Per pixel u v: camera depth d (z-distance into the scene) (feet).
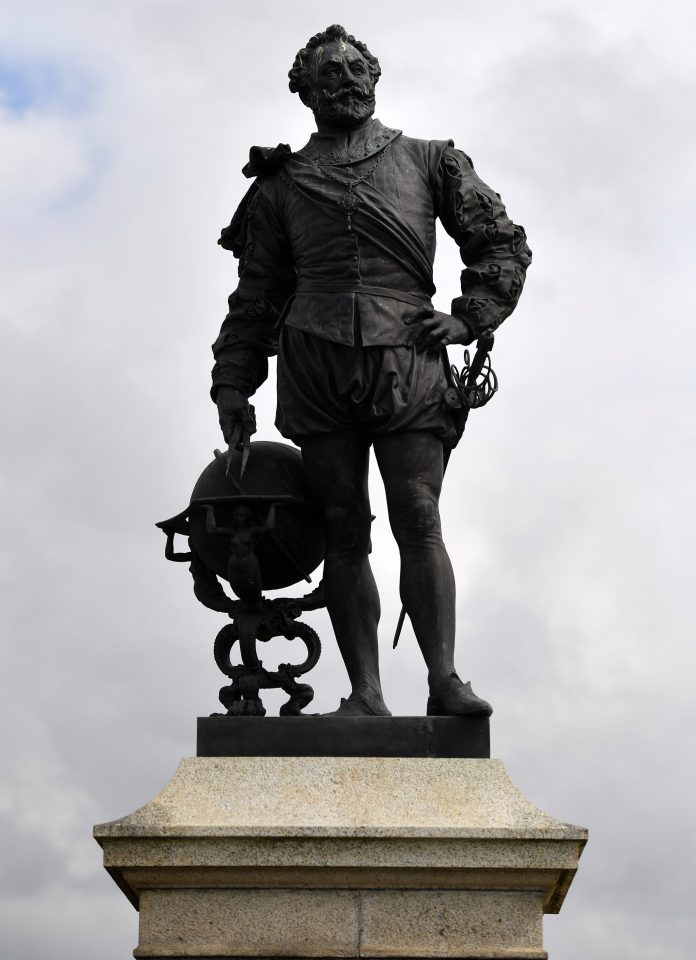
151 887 26.17
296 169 29.89
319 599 29.17
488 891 26.09
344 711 28.12
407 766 26.99
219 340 30.55
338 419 29.09
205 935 25.96
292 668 28.66
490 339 29.50
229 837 25.91
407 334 29.01
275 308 30.48
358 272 29.17
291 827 25.93
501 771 26.96
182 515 29.66
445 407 29.12
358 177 29.53
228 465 29.25
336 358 28.94
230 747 27.48
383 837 25.88
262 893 26.11
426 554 28.76
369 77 30.17
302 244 29.60
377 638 29.19
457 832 25.91
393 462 28.96
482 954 25.77
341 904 26.03
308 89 30.25
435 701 27.91
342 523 29.17
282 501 28.81
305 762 27.02
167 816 26.37
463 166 29.99
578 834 25.93
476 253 29.81
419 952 25.80
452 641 28.58
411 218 29.43
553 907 28.32
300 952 25.84
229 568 28.73
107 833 26.02
